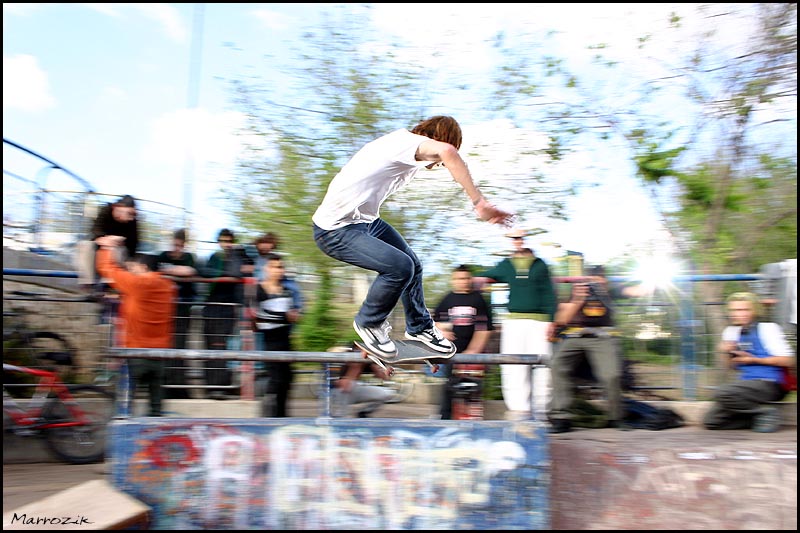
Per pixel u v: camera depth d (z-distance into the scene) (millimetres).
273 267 5324
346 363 3693
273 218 8180
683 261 9383
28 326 5719
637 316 6074
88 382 5668
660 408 5117
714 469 4047
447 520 3637
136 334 4840
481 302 5062
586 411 5074
